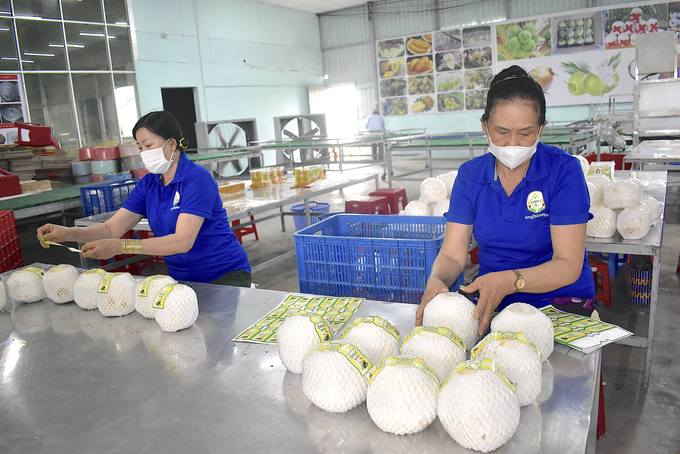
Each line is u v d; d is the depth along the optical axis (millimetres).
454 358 952
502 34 11758
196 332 1329
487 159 1395
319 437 853
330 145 9500
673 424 1980
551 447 779
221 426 907
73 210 5359
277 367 1112
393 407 819
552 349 1030
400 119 13711
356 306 1412
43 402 1043
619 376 2354
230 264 2088
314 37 14344
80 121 7723
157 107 10516
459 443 794
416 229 2309
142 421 945
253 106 12680
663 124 5125
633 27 10406
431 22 12742
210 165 10188
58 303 1629
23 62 7031
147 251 1713
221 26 11711
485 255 1465
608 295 3059
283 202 3760
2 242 2529
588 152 8703
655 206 2422
